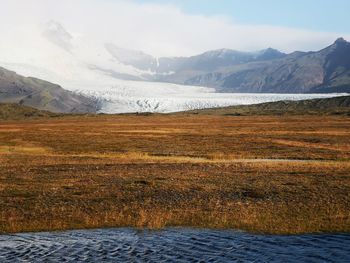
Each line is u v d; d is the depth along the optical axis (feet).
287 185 133.39
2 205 110.42
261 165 178.09
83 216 100.01
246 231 88.17
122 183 138.41
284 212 102.53
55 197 119.14
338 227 90.12
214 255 72.38
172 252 74.23
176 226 92.43
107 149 250.78
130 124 529.86
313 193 121.19
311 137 322.55
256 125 489.26
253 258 70.54
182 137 327.26
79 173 159.53
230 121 583.58
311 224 92.43
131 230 89.56
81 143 284.61
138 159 205.67
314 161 197.16
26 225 93.35
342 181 138.10
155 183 137.28
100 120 653.71
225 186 132.98
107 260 70.38
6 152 237.86
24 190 128.16
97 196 120.26
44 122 619.26
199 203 111.96
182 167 174.40
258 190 125.49
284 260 69.36
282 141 295.69
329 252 73.61
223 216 98.94
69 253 74.33
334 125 469.16
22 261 70.38
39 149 250.37
